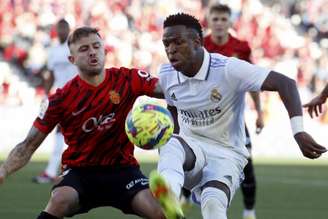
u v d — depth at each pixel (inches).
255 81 761.0
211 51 1291.8
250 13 3270.2
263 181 1903.3
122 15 3095.5
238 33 3198.8
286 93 740.0
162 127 714.8
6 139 2647.6
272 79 752.3
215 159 803.4
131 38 3053.6
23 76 2906.0
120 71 795.4
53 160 1770.4
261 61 3169.3
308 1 3440.0
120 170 789.9
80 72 779.4
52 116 778.8
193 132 816.9
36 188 1646.2
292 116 729.0
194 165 791.7
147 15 3154.5
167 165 756.0
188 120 816.3
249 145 1198.3
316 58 3206.2
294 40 3243.1
